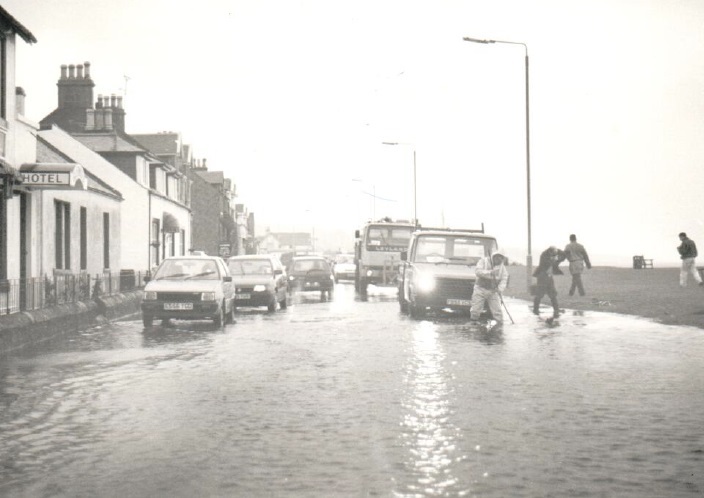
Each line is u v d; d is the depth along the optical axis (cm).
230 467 701
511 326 2136
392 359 1449
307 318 2514
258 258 2997
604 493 619
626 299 2975
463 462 714
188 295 2162
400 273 2864
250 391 1107
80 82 5206
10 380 1227
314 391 1104
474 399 1038
